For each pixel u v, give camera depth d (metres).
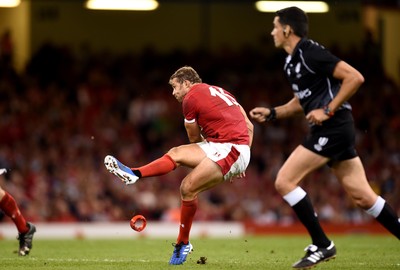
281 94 84.38
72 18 89.25
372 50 87.38
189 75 27.89
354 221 63.03
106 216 61.06
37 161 67.62
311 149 25.38
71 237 51.53
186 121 27.64
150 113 79.12
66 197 62.28
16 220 30.72
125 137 75.75
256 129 77.19
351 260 29.48
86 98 80.62
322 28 89.38
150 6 90.69
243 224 55.50
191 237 49.25
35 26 88.56
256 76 86.75
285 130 77.25
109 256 31.95
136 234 53.53
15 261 29.14
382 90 83.62
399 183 68.38
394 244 38.62
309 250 25.09
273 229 55.81
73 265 27.78
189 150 27.17
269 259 30.33
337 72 24.73
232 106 27.73
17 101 78.00
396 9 86.12
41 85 81.88
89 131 75.25
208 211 62.16
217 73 86.94
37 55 85.19
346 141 25.38
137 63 87.00
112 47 90.38
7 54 85.44
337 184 66.56
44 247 37.59
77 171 65.62
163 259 30.38
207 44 91.69
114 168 26.00
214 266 27.17
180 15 91.19
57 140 73.00
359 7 88.50
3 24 86.00
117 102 80.81
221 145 27.02
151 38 91.19
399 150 75.50
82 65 85.94
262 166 72.69
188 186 26.62
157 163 26.70
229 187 65.81
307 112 26.02
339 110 25.36
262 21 91.44
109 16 90.19
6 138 74.06
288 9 25.88
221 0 91.56
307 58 25.23
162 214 61.88
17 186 61.69
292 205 25.33
